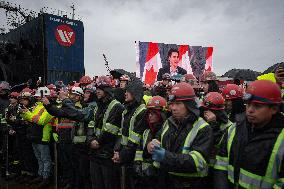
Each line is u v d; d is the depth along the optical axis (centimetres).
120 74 704
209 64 1132
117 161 418
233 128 245
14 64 1145
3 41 1217
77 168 589
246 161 220
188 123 286
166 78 668
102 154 462
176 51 1084
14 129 738
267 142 211
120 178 451
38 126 646
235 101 382
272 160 207
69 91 712
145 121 393
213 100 331
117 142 458
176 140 288
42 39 952
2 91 799
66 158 610
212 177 287
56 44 970
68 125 601
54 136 629
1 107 787
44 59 944
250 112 215
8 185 678
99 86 471
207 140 272
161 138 309
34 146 669
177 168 261
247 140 225
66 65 993
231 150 237
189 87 288
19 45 1099
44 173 652
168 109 376
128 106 427
